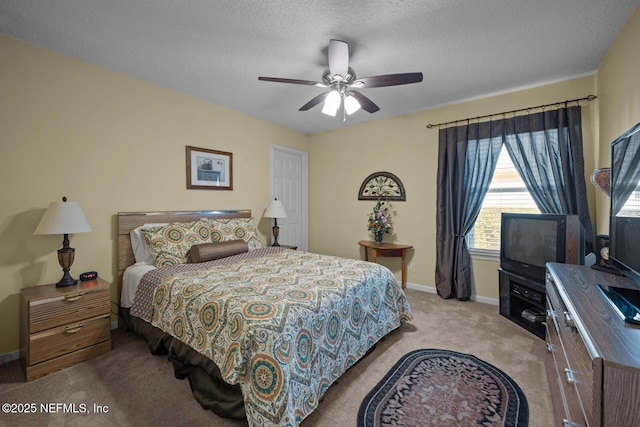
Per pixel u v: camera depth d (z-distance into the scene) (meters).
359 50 2.20
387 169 3.98
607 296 1.24
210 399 1.56
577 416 1.01
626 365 0.77
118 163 2.62
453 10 1.75
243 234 3.23
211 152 3.38
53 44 2.15
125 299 2.49
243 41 2.11
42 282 2.19
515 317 2.71
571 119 2.64
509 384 1.75
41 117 2.18
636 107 1.75
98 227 2.50
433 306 3.12
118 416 1.50
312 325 1.58
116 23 1.90
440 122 3.49
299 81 2.10
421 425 1.43
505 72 2.57
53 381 1.79
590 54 2.27
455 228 3.32
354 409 1.56
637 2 1.68
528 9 1.75
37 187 2.17
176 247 2.60
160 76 2.70
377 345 2.26
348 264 2.52
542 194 2.80
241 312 1.49
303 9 1.75
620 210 1.40
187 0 1.68
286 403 1.28
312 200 4.86
